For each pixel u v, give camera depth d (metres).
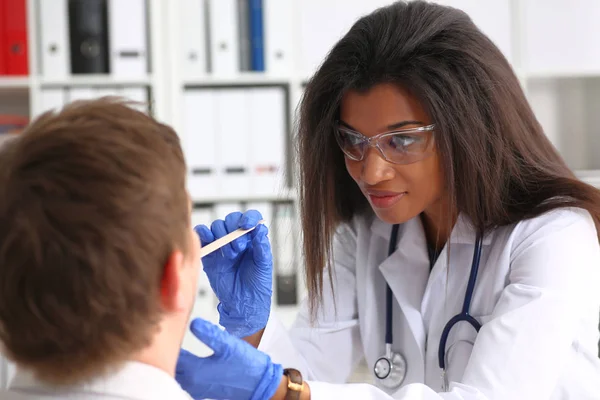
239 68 2.93
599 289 1.23
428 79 1.16
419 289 1.42
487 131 1.21
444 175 1.22
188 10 2.91
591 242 1.22
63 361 0.66
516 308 1.13
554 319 1.12
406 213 1.24
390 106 1.17
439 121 1.16
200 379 0.90
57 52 2.89
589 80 3.25
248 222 1.14
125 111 0.70
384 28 1.22
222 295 1.18
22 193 0.64
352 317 1.51
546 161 1.29
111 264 0.64
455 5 2.94
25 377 0.69
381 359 1.42
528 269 1.19
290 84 2.92
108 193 0.64
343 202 1.47
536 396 1.08
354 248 1.54
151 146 0.68
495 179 1.24
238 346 0.89
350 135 1.23
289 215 2.90
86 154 0.65
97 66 2.92
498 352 1.10
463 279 1.35
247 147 2.91
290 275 2.88
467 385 1.08
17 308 0.65
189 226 0.72
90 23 2.90
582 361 1.25
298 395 0.98
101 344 0.66
